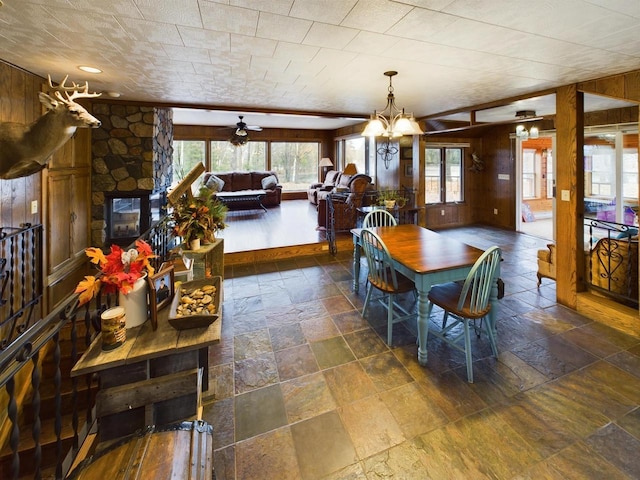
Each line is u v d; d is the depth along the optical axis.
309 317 3.16
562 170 3.25
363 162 8.55
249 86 3.34
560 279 3.33
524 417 1.88
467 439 1.74
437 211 7.43
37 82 2.93
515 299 3.47
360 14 1.77
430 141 7.05
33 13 1.75
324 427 1.85
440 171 7.47
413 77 3.00
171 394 1.42
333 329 2.93
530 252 5.25
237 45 2.21
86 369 1.26
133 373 1.40
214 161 9.63
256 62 2.57
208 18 1.81
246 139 7.64
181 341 1.42
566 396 2.03
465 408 1.96
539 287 3.80
